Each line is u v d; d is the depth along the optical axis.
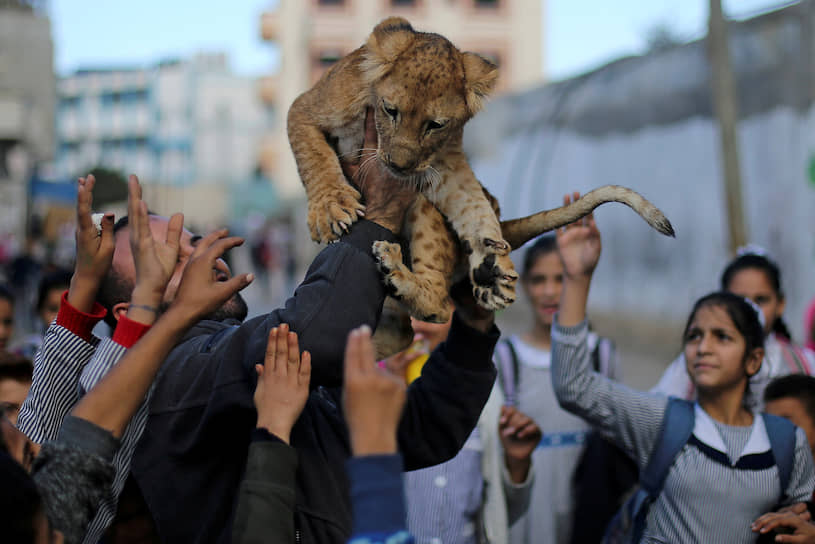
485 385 2.09
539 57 28.19
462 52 2.76
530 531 3.46
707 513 2.61
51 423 2.07
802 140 7.54
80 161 50.53
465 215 2.25
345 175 2.58
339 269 1.94
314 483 1.94
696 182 9.13
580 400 2.79
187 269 1.73
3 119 25.36
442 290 2.15
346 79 2.51
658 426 2.72
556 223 2.30
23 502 1.37
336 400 2.18
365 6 27.70
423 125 2.50
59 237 22.33
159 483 2.02
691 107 9.16
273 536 1.69
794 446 2.68
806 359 3.79
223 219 39.84
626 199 2.20
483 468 3.03
